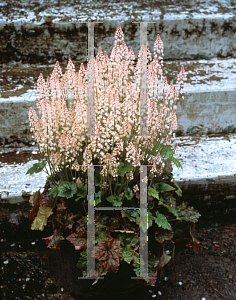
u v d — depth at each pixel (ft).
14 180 7.47
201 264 7.00
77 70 9.86
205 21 10.44
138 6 10.70
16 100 8.39
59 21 9.78
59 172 5.84
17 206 7.19
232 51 11.05
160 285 6.49
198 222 8.23
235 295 6.28
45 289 6.40
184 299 6.21
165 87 5.72
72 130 5.03
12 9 10.05
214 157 8.38
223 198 8.04
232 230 8.00
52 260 6.44
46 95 5.52
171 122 5.47
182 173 7.75
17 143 8.79
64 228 5.52
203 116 9.20
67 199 5.65
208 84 9.21
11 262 6.98
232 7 11.11
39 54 10.14
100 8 10.51
